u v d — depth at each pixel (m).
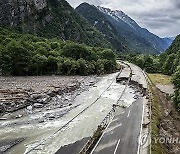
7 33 167.25
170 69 139.62
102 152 36.16
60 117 57.19
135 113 58.53
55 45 157.00
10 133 46.81
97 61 142.62
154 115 56.34
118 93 85.19
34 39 168.88
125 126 48.34
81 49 143.88
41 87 84.25
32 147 41.06
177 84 74.25
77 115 58.88
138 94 83.38
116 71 151.88
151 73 155.00
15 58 112.62
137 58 188.62
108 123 50.50
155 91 89.00
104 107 66.56
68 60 126.94
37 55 121.44
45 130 48.81
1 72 113.06
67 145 41.84
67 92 83.12
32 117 56.34
